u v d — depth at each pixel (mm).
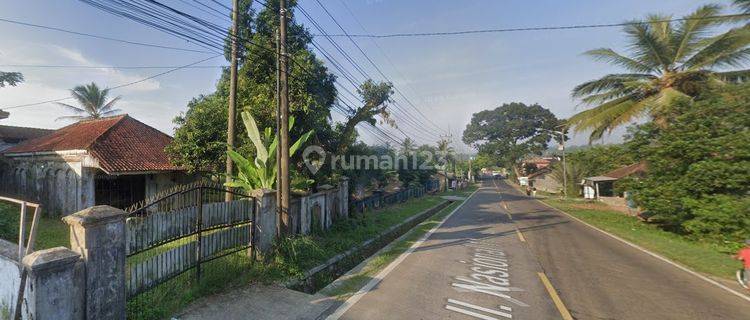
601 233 13133
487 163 79875
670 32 15742
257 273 6840
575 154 40500
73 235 4227
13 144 21734
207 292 5918
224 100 14148
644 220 15758
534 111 70062
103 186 13625
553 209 21922
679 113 13414
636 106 16438
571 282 7195
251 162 9586
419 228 13914
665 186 12750
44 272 3701
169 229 5609
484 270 7938
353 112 14859
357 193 20594
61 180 13258
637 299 6277
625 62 17141
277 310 5535
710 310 5828
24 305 3760
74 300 4004
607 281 7270
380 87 14680
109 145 13703
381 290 6504
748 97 11492
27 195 14781
